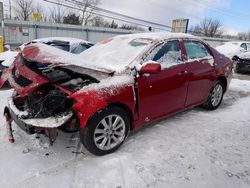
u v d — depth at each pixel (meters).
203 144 3.58
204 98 4.72
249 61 10.80
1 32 19.36
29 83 3.02
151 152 3.33
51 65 2.86
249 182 2.77
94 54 4.00
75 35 22.77
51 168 2.95
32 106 3.11
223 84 5.17
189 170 2.96
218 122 4.41
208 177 2.83
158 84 3.61
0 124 4.09
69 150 3.34
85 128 3.00
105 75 3.19
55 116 2.90
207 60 4.57
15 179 2.75
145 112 3.57
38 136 3.65
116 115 3.21
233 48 14.01
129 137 3.74
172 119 4.50
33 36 20.72
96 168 2.96
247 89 7.19
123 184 2.70
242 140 3.74
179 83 3.95
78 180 2.75
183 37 4.23
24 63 3.21
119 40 4.20
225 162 3.14
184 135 3.85
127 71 3.33
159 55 3.74
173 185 2.70
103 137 3.17
